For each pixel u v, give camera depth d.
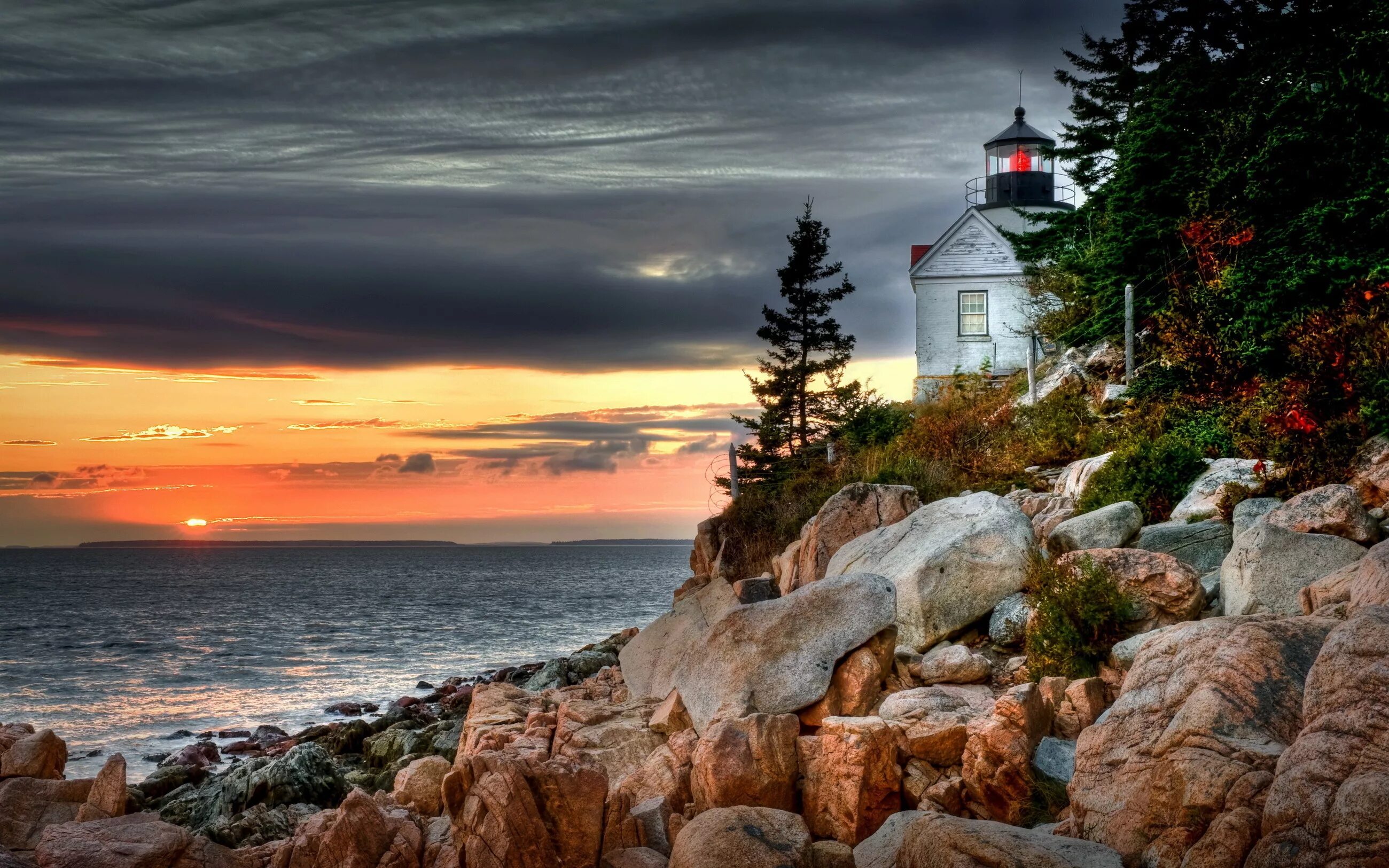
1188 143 21.52
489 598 82.94
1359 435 11.99
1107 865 5.61
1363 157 16.95
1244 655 6.53
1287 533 9.77
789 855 6.75
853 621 10.16
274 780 14.79
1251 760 5.82
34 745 8.73
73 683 35.25
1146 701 6.87
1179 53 28.33
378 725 22.84
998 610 11.50
